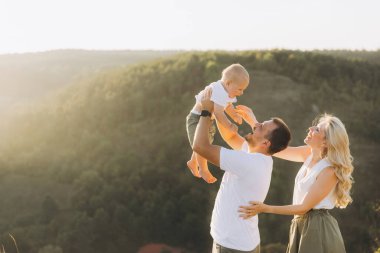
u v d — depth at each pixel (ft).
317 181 11.40
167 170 219.00
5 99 546.67
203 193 202.69
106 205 200.03
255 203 10.62
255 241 10.93
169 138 245.04
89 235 183.73
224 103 10.90
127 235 192.13
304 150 12.90
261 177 10.62
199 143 10.61
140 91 285.84
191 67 285.84
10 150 281.33
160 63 318.45
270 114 228.63
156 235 196.03
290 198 171.32
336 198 11.68
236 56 285.84
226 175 11.03
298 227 11.96
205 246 192.44
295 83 256.73
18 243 167.43
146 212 199.21
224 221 10.83
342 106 234.99
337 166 11.36
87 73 604.49
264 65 270.05
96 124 285.43
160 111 273.75
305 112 231.71
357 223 142.41
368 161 186.91
